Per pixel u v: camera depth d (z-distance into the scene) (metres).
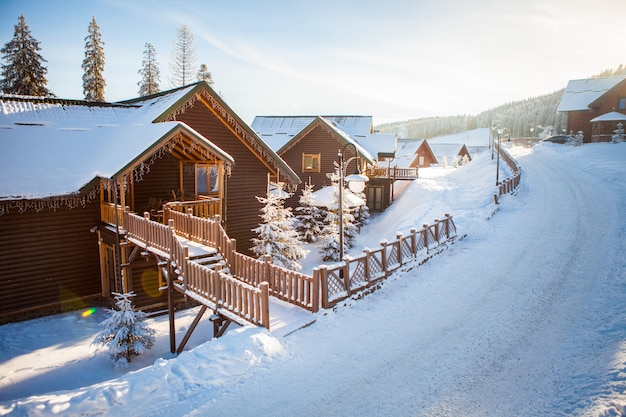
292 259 19.70
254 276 12.88
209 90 18.89
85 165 16.55
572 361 8.68
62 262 16.75
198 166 19.08
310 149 33.81
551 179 31.98
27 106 19.50
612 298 11.59
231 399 7.59
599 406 6.96
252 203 21.58
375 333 10.46
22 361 12.23
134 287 16.11
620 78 54.50
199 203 16.69
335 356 9.27
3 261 15.45
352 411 7.39
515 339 9.93
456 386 8.13
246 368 8.51
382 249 13.95
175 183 19.86
